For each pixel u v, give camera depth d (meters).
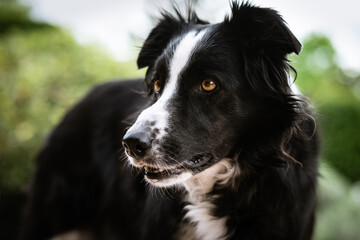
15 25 8.09
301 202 2.81
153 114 2.53
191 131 2.57
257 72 2.68
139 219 3.20
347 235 5.01
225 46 2.69
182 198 2.93
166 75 2.68
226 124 2.67
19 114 5.29
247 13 2.70
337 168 6.68
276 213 2.78
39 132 5.25
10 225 5.63
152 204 2.97
